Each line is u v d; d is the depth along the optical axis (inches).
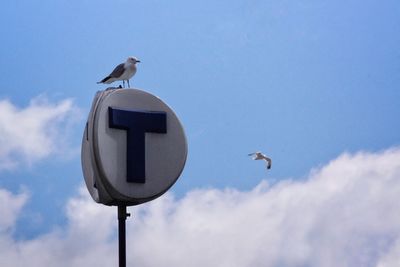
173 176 541.0
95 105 533.6
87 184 566.3
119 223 536.1
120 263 523.2
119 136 529.3
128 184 526.3
